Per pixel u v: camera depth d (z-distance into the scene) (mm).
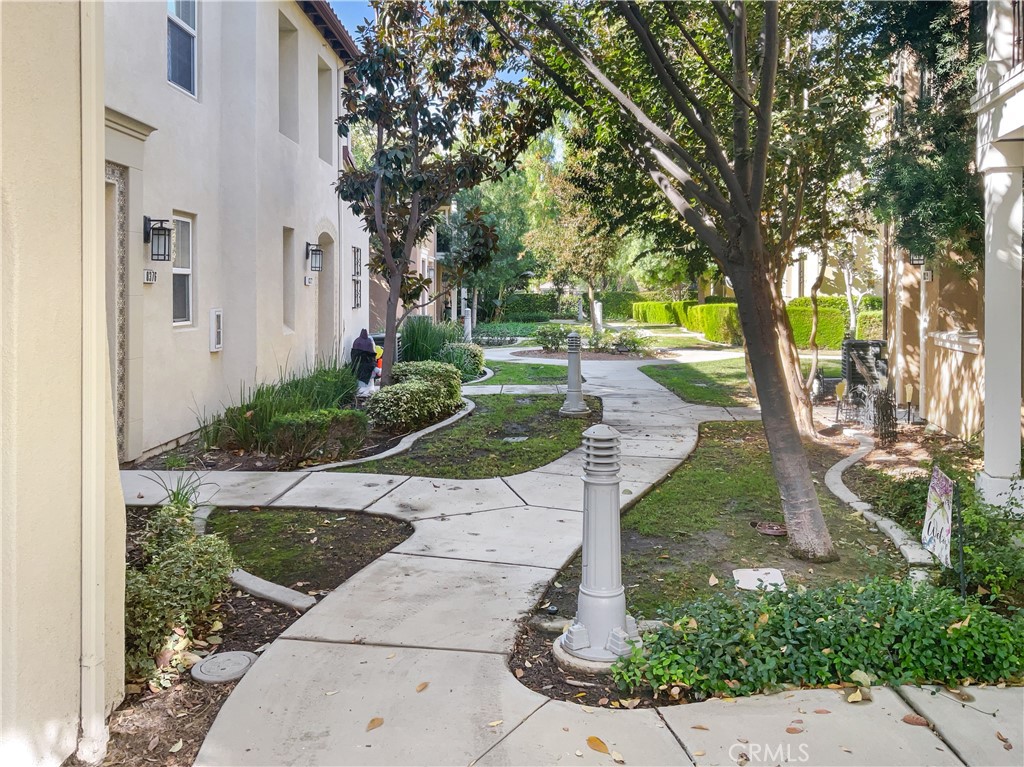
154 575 3938
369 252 17719
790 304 24359
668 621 3895
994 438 6469
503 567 5098
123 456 7738
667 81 5535
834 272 28453
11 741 2668
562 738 3109
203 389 9555
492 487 7266
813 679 3572
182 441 8977
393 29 11148
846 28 8531
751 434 10180
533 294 48969
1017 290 6383
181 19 9086
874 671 3604
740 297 5547
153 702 3459
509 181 39438
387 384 11711
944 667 3551
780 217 10461
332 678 3598
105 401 3180
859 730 3164
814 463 8469
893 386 12383
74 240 3020
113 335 7488
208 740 3100
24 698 2727
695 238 10805
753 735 3127
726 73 8383
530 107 11336
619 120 6898
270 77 10672
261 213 10297
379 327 22812
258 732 3152
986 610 4000
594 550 3861
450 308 33312
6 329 2662
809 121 8055
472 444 9305
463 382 15953
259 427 8672
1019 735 3119
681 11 7387
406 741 3086
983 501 5598
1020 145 6328
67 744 2963
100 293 3135
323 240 14438
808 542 5383
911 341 12000
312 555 5422
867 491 7188
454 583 4801
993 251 6441
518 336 32438
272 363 10781
